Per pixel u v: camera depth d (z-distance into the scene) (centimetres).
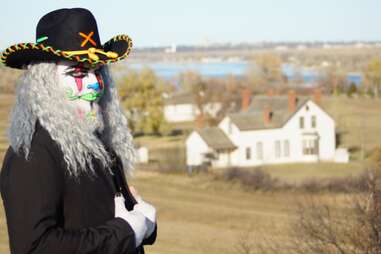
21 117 256
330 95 14388
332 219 1272
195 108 10444
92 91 270
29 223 240
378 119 10244
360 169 6212
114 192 272
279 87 14500
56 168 251
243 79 14725
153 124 8838
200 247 2330
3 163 257
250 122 7012
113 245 253
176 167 5200
